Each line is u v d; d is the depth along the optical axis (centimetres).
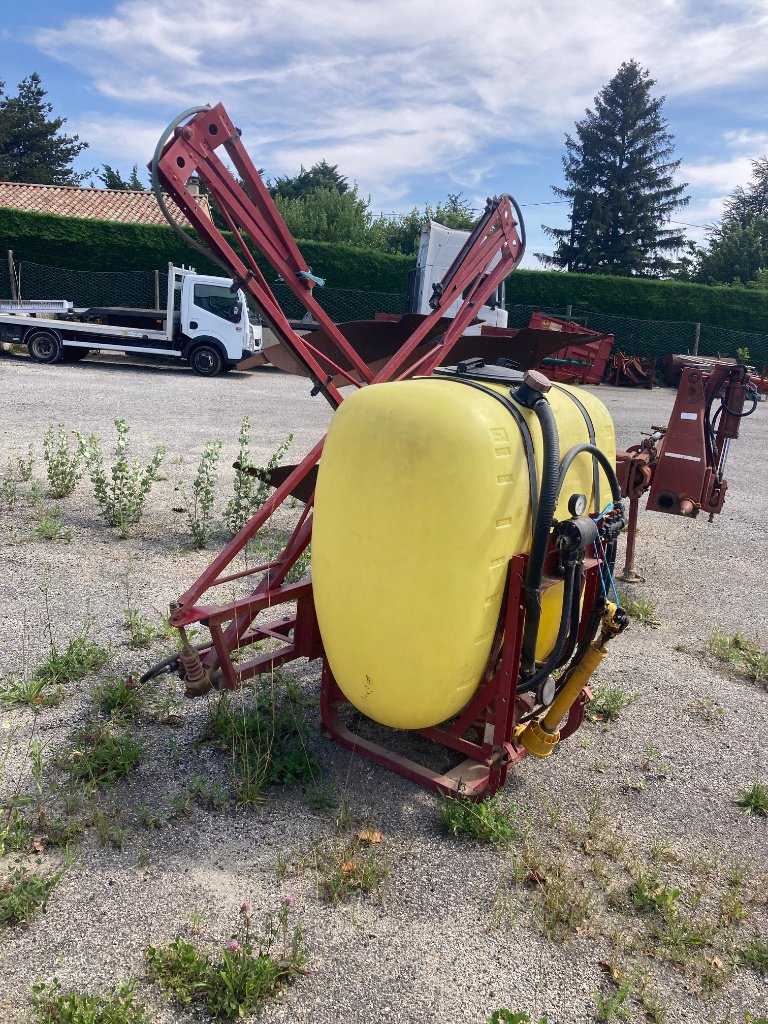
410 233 4722
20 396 1223
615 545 369
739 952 262
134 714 369
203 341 1698
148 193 2869
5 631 447
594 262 5269
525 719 351
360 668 297
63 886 267
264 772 323
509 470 282
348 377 405
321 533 295
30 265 2253
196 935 250
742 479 1049
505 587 298
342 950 249
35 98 5778
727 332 2623
